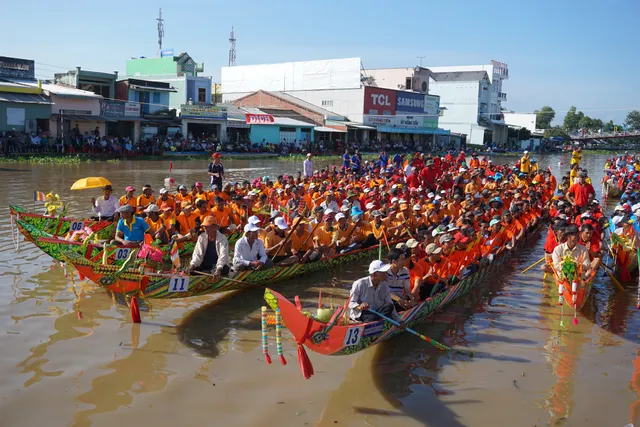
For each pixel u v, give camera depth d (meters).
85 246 9.62
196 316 8.88
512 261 13.03
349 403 6.41
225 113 48.88
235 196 14.12
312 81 66.12
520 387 6.86
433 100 72.06
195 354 7.52
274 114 59.03
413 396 6.61
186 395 6.46
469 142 81.38
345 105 62.53
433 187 21.23
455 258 10.12
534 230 16.17
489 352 7.86
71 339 7.79
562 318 9.22
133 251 8.99
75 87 40.88
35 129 35.97
